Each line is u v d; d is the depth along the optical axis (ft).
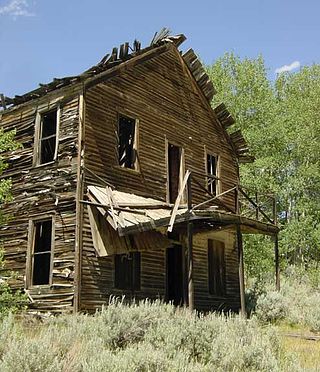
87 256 44.88
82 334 24.67
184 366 18.75
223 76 119.03
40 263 50.34
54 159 48.52
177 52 64.39
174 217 42.88
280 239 112.06
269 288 74.64
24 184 50.55
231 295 65.82
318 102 120.06
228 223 50.93
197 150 65.00
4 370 15.53
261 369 20.27
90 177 46.98
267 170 115.85
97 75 50.37
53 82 48.96
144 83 57.62
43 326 36.27
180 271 60.44
